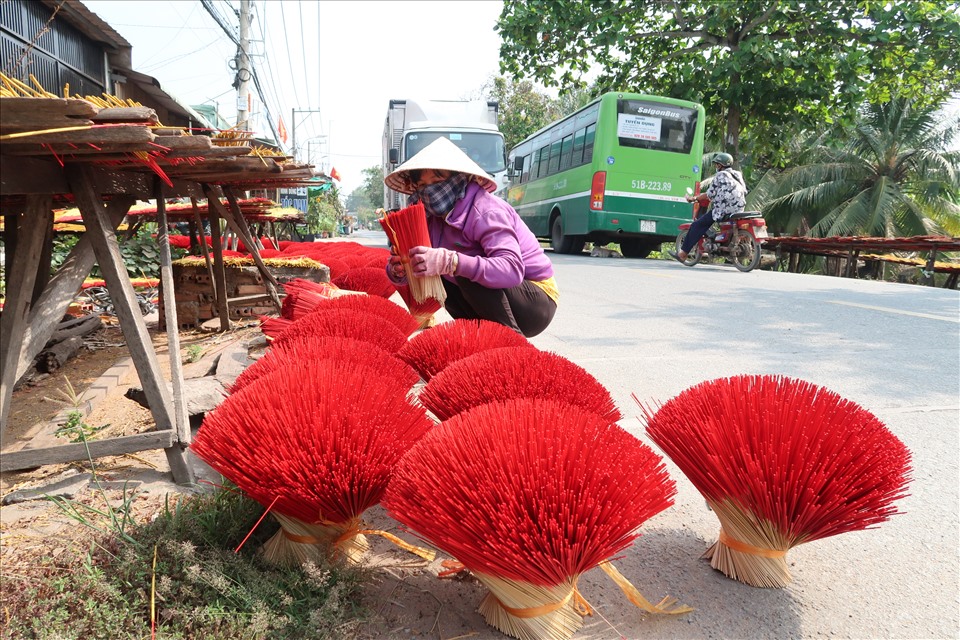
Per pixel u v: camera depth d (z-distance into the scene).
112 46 9.77
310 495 1.44
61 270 2.27
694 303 6.59
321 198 32.72
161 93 11.35
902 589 1.66
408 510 1.29
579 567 1.26
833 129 17.58
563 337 4.86
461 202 2.88
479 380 1.92
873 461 1.47
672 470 2.45
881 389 3.42
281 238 14.95
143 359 2.22
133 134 1.64
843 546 1.88
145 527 1.70
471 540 1.24
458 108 13.99
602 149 13.47
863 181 21.03
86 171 2.19
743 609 1.57
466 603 1.56
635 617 1.53
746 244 10.83
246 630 1.36
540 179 18.08
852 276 14.84
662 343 4.64
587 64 16.44
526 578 1.24
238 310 5.37
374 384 1.68
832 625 1.51
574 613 1.37
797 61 14.76
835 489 1.46
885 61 15.29
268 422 1.50
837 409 1.58
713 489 1.61
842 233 19.62
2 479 2.28
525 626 1.36
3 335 1.96
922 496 2.19
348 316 2.77
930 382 3.57
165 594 1.47
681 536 1.93
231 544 1.71
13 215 3.59
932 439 2.68
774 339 4.77
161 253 2.84
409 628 1.46
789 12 14.92
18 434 2.78
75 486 2.14
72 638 1.36
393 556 1.78
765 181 21.23
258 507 1.77
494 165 12.85
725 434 1.57
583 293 7.41
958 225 19.67
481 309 3.14
